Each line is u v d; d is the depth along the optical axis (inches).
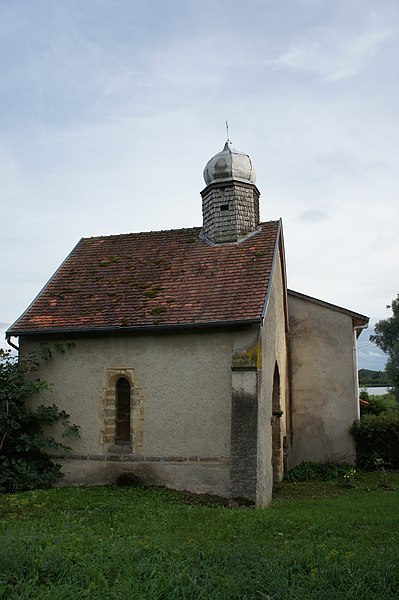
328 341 732.0
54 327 562.6
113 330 543.8
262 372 512.4
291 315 748.0
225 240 647.8
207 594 226.7
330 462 699.4
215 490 498.3
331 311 737.0
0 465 516.4
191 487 506.6
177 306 549.3
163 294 575.5
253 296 531.2
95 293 606.9
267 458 518.6
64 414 552.7
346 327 730.2
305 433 717.9
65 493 477.7
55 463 548.4
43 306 601.0
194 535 323.3
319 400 721.6
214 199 663.1
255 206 679.1
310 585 235.0
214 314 520.7
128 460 530.0
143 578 241.4
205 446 509.0
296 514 397.7
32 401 567.8
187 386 523.8
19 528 332.8
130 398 542.9
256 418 482.6
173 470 514.9
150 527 347.6
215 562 263.4
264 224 667.4
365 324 730.8
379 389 1951.3
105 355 554.6
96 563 253.1
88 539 303.3
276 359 614.9
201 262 616.4
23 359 555.5
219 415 509.4
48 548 272.7
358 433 699.4
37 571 244.7
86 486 526.0
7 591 222.8
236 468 475.5
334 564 255.4
